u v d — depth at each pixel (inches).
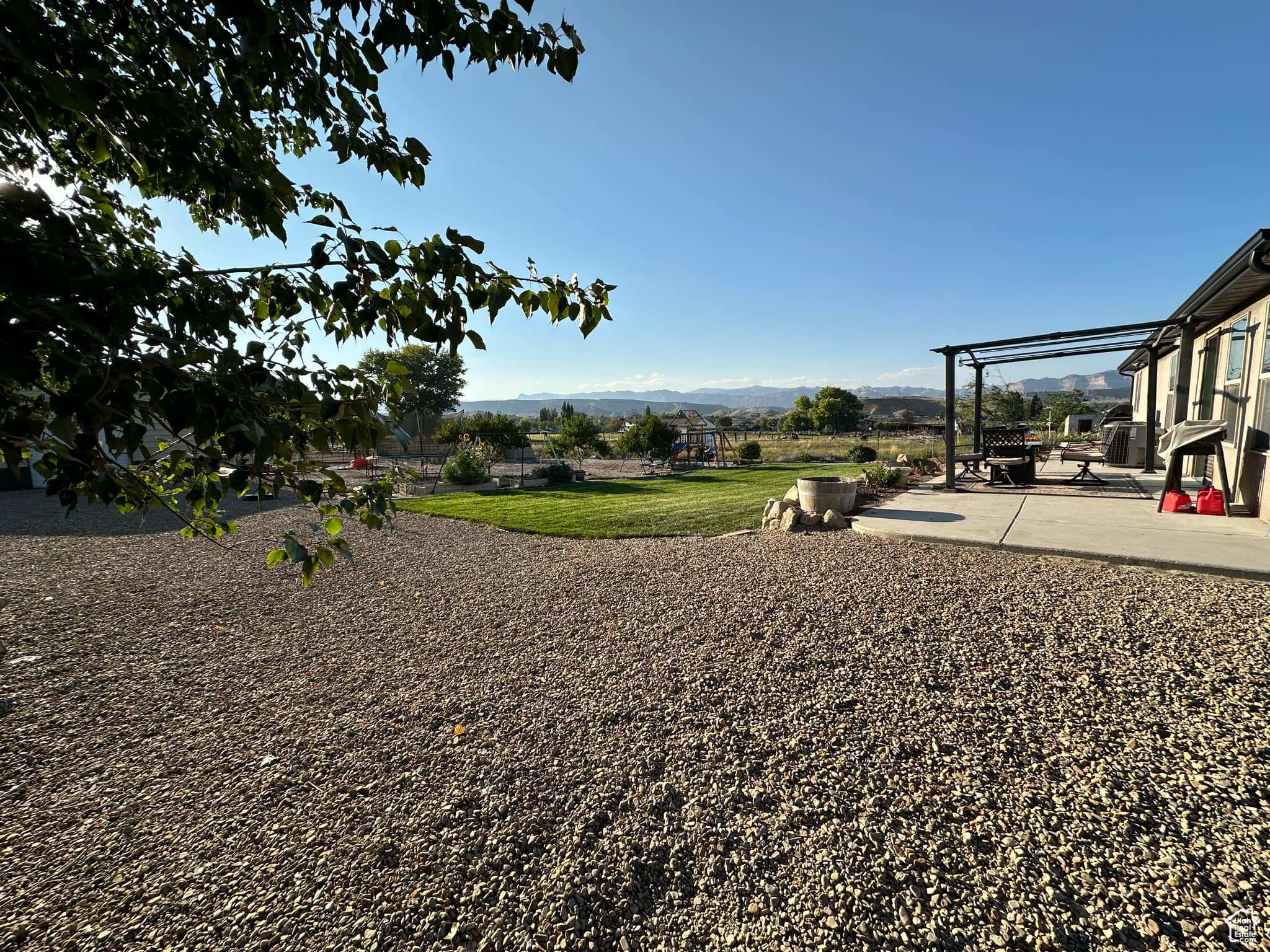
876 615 143.2
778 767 88.9
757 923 63.0
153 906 67.3
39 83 34.8
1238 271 200.2
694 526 282.4
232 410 36.4
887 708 102.8
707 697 110.7
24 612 174.1
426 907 66.6
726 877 69.2
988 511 249.8
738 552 215.0
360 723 107.4
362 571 220.2
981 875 67.1
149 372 33.4
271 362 40.7
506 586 191.2
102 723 109.0
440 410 1555.1
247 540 285.3
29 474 509.0
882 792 81.9
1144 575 154.8
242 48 39.1
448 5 44.8
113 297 31.3
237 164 44.1
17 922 65.2
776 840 74.4
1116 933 59.0
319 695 119.0
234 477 41.8
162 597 187.9
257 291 49.6
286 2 39.8
